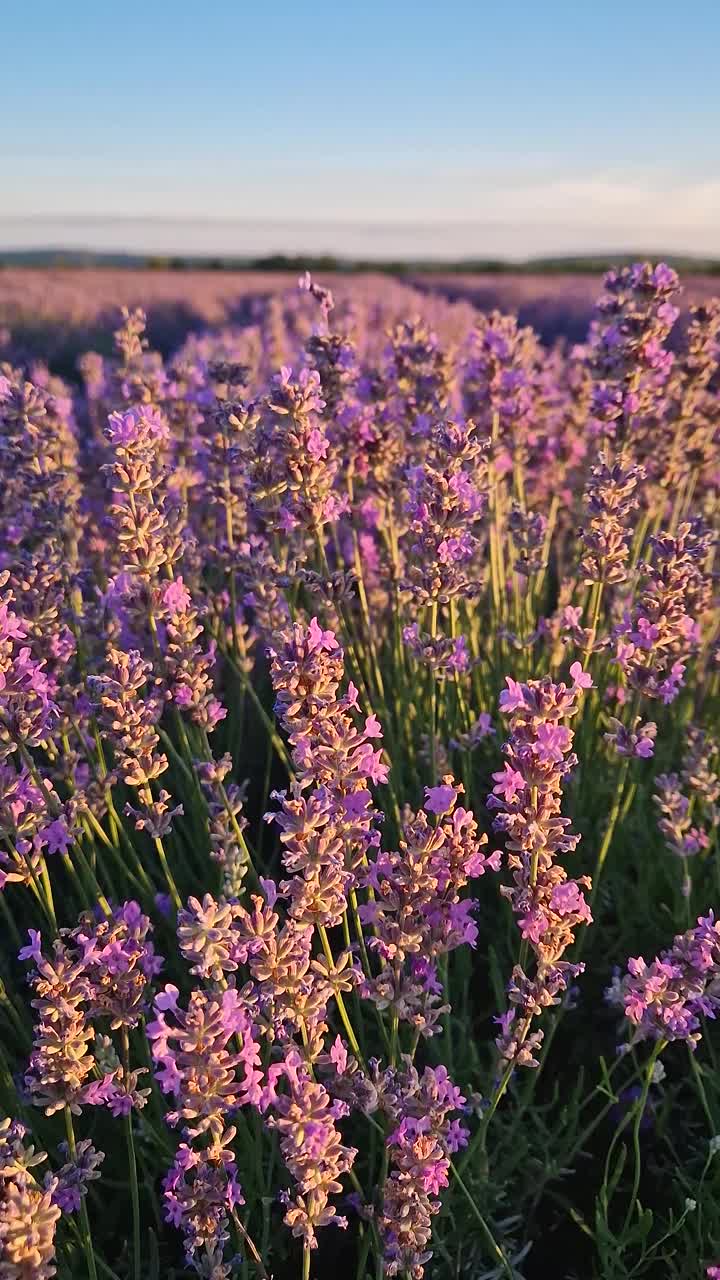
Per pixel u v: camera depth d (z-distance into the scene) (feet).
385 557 10.61
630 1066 8.09
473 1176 6.57
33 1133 6.33
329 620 9.18
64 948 5.02
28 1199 4.11
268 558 8.85
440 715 9.09
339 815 5.26
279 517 8.63
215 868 8.79
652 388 10.05
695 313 10.89
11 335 40.19
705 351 10.89
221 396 10.61
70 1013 4.92
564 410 13.21
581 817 9.38
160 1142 6.12
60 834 6.73
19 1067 7.09
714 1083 6.90
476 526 12.50
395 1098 5.13
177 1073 4.38
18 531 11.00
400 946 5.30
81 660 9.32
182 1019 4.34
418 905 5.31
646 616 7.01
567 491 13.39
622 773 7.39
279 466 8.30
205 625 10.71
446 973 6.76
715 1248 6.06
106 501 13.84
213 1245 5.23
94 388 18.92
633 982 5.67
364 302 37.86
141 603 7.55
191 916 4.74
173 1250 6.81
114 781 7.34
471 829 5.42
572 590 11.58
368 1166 6.93
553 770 5.17
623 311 10.00
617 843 9.08
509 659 11.35
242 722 10.82
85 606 8.80
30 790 6.25
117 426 7.13
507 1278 6.53
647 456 11.19
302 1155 4.50
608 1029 8.39
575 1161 7.62
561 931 5.42
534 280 69.77
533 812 5.27
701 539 6.95
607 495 7.41
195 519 13.80
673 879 8.70
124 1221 6.96
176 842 8.97
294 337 29.91
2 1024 7.64
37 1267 4.15
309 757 5.18
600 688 9.50
